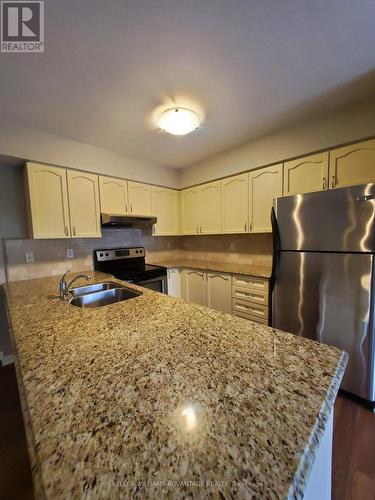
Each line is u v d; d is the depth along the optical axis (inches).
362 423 55.3
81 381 24.0
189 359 27.6
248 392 21.6
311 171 81.0
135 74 54.6
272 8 39.4
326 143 75.0
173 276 124.6
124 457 15.6
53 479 14.4
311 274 67.7
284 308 74.4
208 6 38.7
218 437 17.0
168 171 128.1
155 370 25.5
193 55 49.1
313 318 68.1
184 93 62.3
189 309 46.2
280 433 17.2
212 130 85.2
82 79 55.7
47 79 55.4
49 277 92.8
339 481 42.5
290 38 45.4
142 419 18.8
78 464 15.3
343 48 48.1
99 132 84.0
